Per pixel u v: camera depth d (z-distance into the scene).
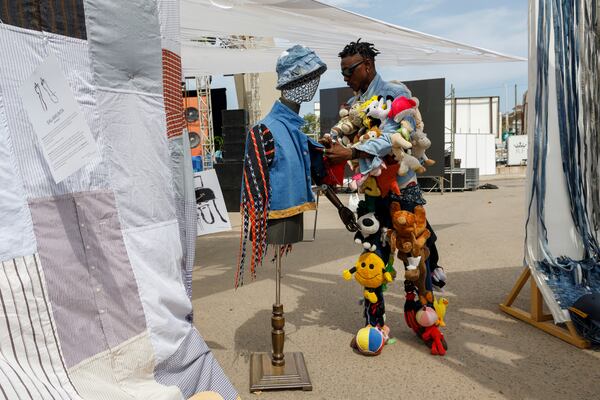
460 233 7.18
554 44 3.28
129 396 1.36
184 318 1.68
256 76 12.93
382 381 2.63
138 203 1.51
